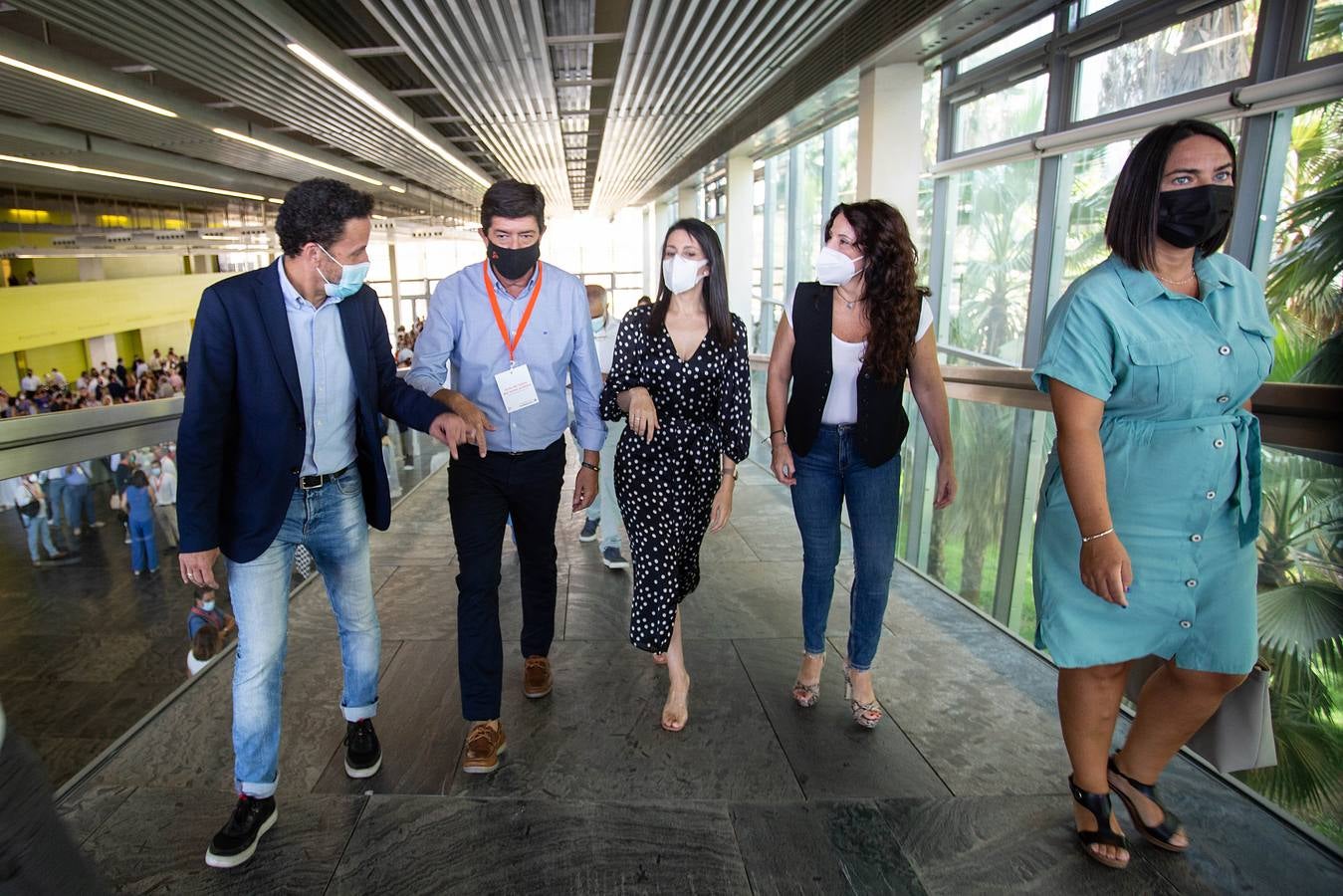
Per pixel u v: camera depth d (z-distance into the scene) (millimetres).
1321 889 1546
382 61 6785
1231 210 1382
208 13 4297
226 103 8312
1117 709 1643
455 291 2086
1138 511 1504
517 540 2289
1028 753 2043
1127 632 1539
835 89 5402
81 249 17750
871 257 1963
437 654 2656
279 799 1846
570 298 2164
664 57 5688
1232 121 2955
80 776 1910
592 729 2184
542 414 2131
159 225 21906
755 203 9828
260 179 14125
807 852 1669
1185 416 1459
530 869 1614
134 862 1628
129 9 4137
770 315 9797
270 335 1591
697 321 2043
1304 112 2775
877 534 2105
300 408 1650
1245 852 1655
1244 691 1592
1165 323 1430
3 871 736
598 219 27094
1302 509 2701
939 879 1587
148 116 7500
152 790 1869
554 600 2365
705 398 2061
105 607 2162
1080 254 4125
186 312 22281
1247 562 1495
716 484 2148
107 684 2158
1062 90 3912
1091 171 3967
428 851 1668
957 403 4348
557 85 6906
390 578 3455
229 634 2758
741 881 1582
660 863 1634
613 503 3598
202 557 1573
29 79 5742
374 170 13461
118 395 16969
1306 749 2555
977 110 4824
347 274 1613
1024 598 3934
